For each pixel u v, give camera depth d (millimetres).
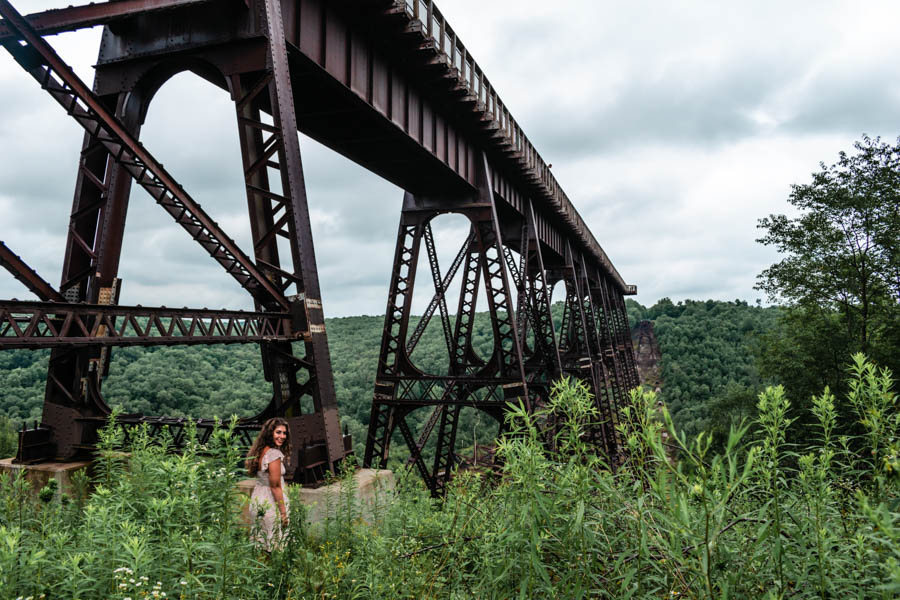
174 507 3359
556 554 2773
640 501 2438
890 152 24812
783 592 2152
